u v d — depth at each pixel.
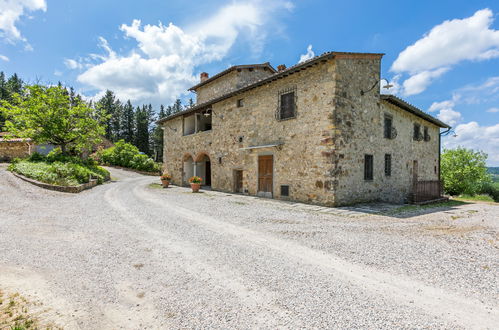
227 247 4.36
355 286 2.97
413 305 2.56
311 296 2.74
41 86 17.20
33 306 2.57
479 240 4.73
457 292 2.83
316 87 9.22
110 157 29.77
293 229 5.54
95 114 19.86
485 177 19.75
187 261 3.74
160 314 2.43
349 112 9.16
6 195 9.41
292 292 2.83
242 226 5.82
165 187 15.87
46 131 16.59
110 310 2.50
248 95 12.14
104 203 9.12
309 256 3.93
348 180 9.06
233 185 12.97
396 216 7.12
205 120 17.94
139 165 28.89
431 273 3.32
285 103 10.45
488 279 3.14
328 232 5.30
